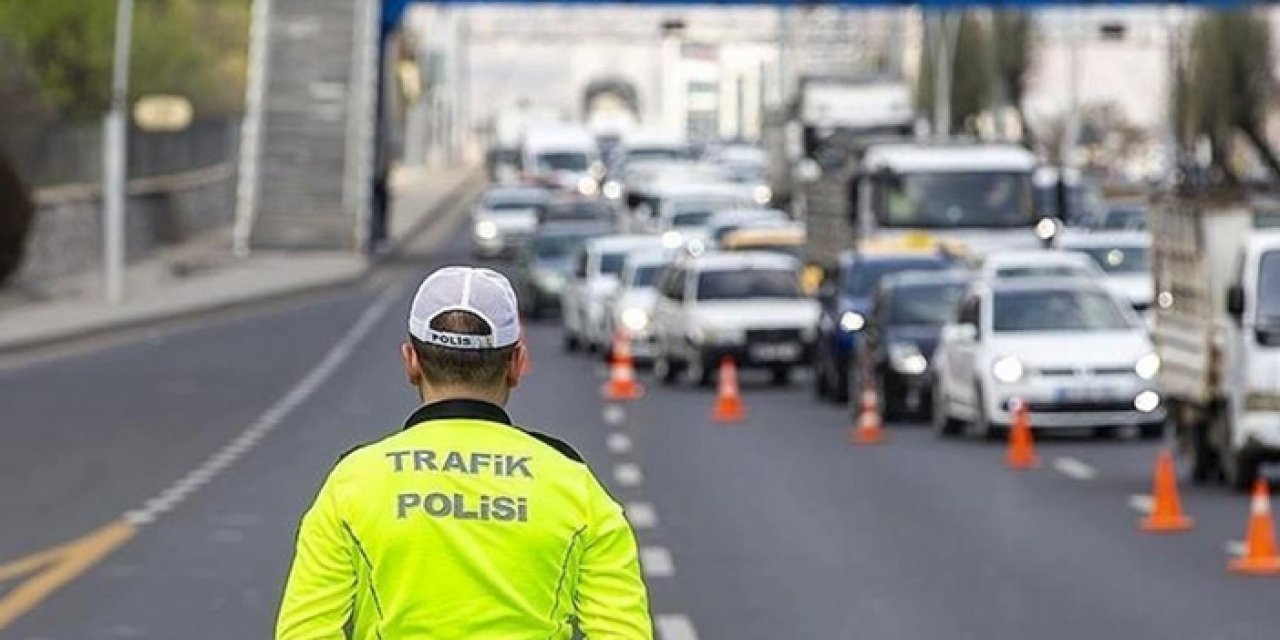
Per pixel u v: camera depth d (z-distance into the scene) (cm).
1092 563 4075
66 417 7000
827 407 7788
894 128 15588
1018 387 6400
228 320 11875
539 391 8319
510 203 18188
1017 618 3472
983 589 3772
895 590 3756
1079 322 6575
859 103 15650
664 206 15312
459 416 1302
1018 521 4675
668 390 8525
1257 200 5462
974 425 6888
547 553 1278
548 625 1280
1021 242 9894
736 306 8775
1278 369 5100
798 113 16000
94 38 13462
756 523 4644
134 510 4856
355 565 1280
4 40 13075
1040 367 6397
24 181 11694
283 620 1285
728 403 7281
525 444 1298
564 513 1283
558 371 9356
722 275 8906
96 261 14450
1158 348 5728
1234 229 5272
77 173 14262
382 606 1274
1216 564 4056
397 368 8969
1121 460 5947
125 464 5750
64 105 13800
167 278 14488
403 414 7138
